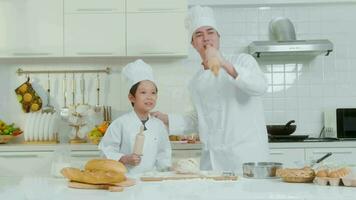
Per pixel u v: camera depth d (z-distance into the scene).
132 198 1.09
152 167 2.08
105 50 3.35
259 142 2.12
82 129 3.40
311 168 1.37
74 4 3.35
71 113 3.46
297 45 3.30
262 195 1.11
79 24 3.35
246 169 1.46
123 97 3.61
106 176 1.21
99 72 3.62
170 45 3.34
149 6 3.35
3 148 3.14
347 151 3.06
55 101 3.62
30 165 3.15
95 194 1.15
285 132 3.27
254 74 1.91
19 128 3.57
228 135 2.12
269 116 3.58
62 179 1.47
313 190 1.18
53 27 3.35
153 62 3.60
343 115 3.33
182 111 3.58
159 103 3.58
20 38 3.34
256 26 3.62
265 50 3.31
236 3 3.57
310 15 3.62
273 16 3.62
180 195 1.12
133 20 3.35
